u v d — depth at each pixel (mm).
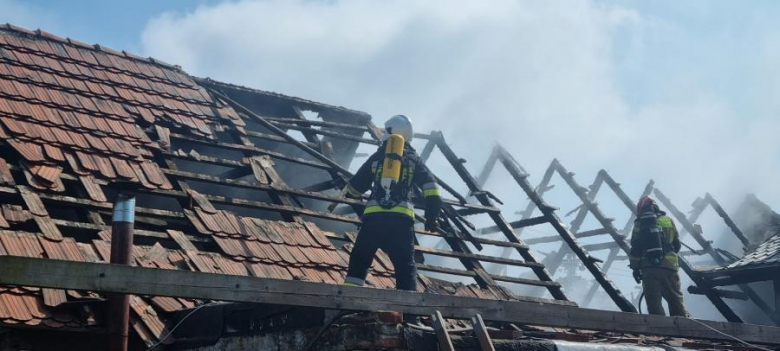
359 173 6234
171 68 10469
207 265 6969
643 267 8078
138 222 7336
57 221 6719
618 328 5746
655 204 8250
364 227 5926
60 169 7484
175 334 6199
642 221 8164
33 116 8070
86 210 7191
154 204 9266
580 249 10312
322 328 5004
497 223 10367
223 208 9914
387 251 5934
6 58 8859
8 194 6871
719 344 6828
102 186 7645
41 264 3957
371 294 4938
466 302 5223
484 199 10797
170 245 7621
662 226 8195
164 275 4309
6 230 6332
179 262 6898
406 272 5816
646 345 6020
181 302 6402
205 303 6203
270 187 8750
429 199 6082
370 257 5887
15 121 7883
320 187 9578
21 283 3883
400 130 6234
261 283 4594
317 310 5117
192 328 6098
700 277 13336
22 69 8836
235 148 9281
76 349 5898
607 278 10008
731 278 13117
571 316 5551
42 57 9250
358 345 4844
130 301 6219
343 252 8219
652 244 7992
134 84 9641
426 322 5930
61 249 6383
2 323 5535
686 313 8023
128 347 6133
